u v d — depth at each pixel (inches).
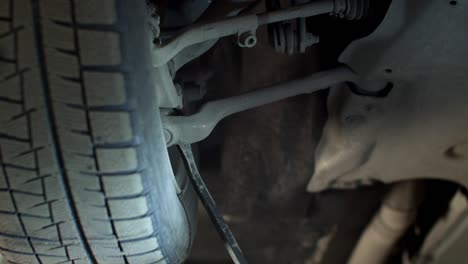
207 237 115.6
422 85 64.6
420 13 58.0
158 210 54.6
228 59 77.0
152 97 50.2
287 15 57.4
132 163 49.6
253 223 104.0
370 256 108.5
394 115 68.8
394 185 98.6
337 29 67.3
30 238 56.3
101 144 48.4
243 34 56.6
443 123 69.2
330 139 74.9
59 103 46.8
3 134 48.3
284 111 80.5
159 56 51.9
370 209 104.0
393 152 74.4
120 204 52.0
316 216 102.8
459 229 99.1
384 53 61.1
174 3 67.8
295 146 84.0
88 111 47.1
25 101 46.9
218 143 89.4
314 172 80.6
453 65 61.7
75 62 45.6
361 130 70.8
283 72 75.3
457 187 95.0
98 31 45.2
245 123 84.0
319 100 76.2
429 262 107.1
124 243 56.2
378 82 65.7
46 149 48.9
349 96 68.1
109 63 45.8
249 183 91.7
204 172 93.0
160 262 61.1
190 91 68.1
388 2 59.0
